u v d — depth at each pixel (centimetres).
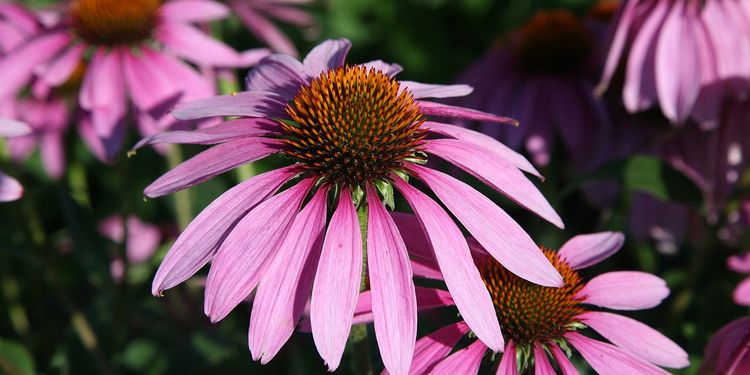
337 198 37
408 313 35
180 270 35
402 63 87
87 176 75
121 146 49
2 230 51
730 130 54
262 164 66
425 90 40
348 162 37
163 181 36
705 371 39
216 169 36
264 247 36
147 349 52
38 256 50
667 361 38
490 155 38
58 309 58
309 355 51
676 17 52
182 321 54
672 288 53
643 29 52
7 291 56
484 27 88
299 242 36
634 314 51
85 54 51
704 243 50
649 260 55
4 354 48
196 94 50
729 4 52
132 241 59
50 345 56
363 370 39
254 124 38
